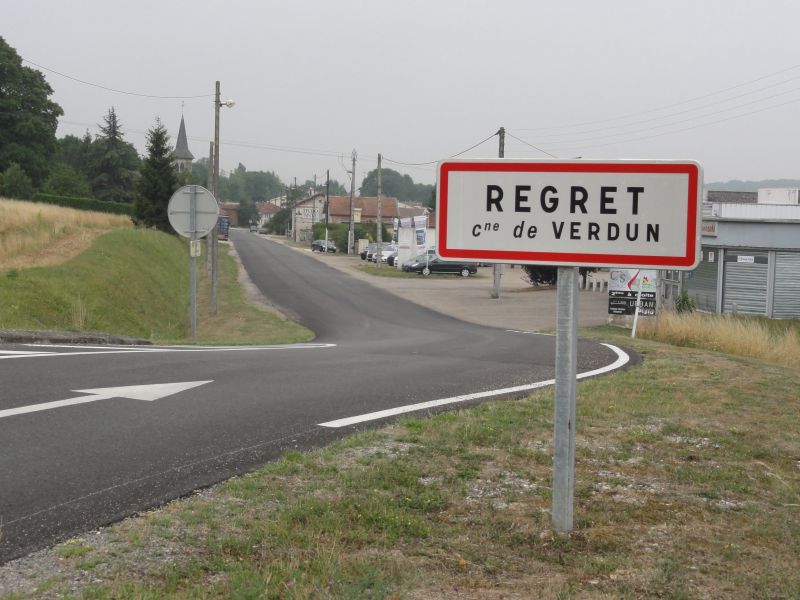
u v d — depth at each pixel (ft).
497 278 129.90
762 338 65.10
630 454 21.77
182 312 94.68
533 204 14.92
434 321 98.17
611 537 15.79
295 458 19.86
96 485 17.56
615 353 46.75
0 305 57.88
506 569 14.14
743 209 137.80
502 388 31.94
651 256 14.46
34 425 22.53
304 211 441.27
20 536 14.46
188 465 19.30
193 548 13.96
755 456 22.11
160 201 192.85
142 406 25.63
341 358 41.16
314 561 13.57
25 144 236.22
